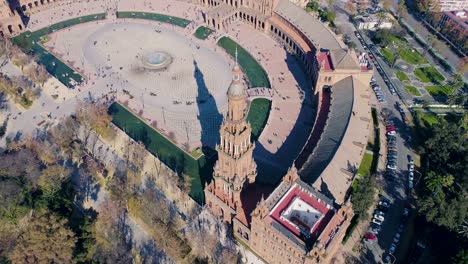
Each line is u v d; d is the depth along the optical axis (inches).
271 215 5118.1
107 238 5851.4
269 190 6018.7
